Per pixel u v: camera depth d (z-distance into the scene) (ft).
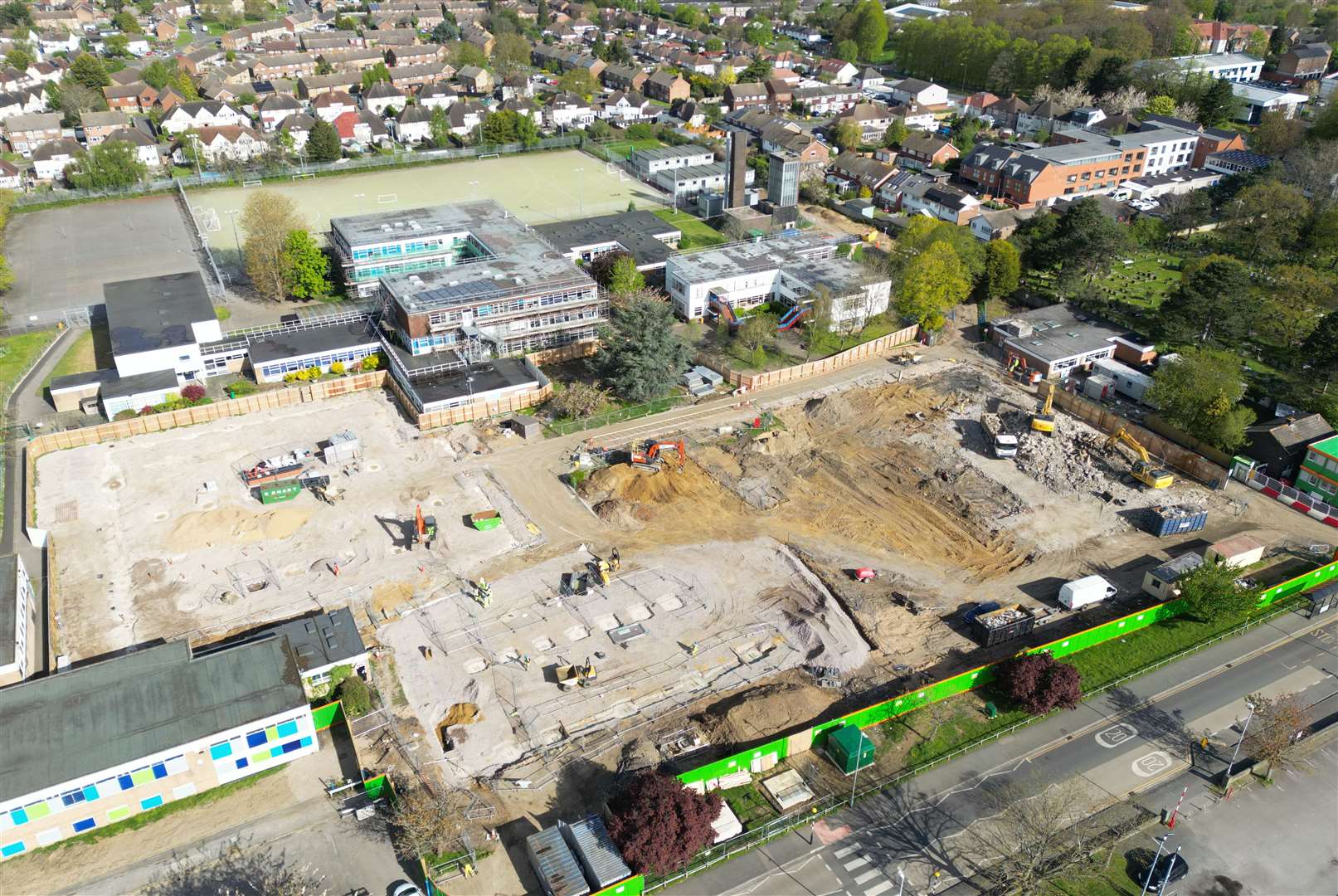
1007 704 227.40
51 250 501.56
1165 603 253.03
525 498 303.07
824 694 228.84
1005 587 268.41
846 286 406.00
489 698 226.38
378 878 183.42
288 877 182.70
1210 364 335.06
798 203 580.30
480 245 432.66
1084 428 342.64
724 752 213.25
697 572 271.49
